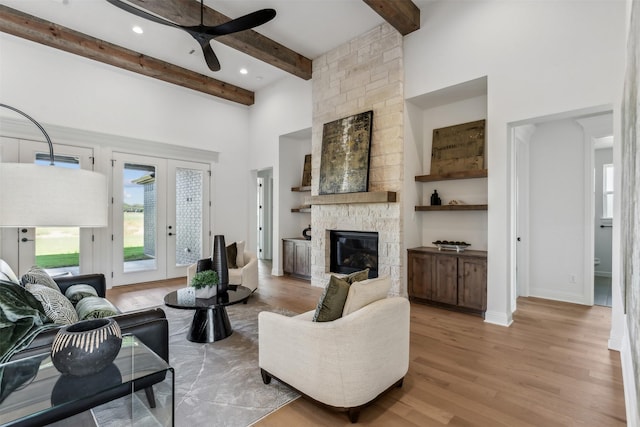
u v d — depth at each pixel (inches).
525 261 178.9
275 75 232.1
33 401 52.5
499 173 135.2
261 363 87.3
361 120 177.5
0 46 161.0
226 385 86.5
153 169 217.8
